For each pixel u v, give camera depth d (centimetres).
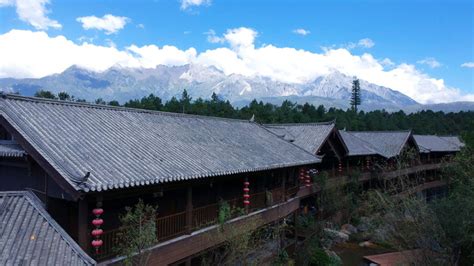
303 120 7394
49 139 1457
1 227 1188
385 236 3002
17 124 1436
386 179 3925
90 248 1541
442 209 2053
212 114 6788
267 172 2578
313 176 3641
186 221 1827
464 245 2030
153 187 1616
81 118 1795
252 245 2148
